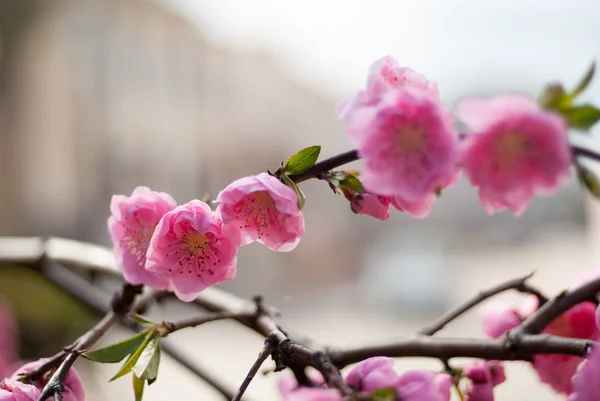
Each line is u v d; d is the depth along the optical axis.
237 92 2.71
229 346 1.95
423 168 0.37
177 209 0.39
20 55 1.94
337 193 0.40
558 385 0.44
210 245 0.40
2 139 1.95
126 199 0.42
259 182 0.38
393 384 0.36
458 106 0.39
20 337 0.91
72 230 2.12
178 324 0.42
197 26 2.74
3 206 1.95
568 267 2.58
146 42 2.52
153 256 0.40
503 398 1.29
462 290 2.79
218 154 2.56
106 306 0.63
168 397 1.52
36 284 0.93
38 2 1.96
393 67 0.39
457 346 0.44
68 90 2.16
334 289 2.86
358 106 0.38
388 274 2.89
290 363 0.42
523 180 0.39
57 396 0.39
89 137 2.24
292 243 0.39
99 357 0.40
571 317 0.46
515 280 0.47
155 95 2.52
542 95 0.40
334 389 0.35
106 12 2.35
